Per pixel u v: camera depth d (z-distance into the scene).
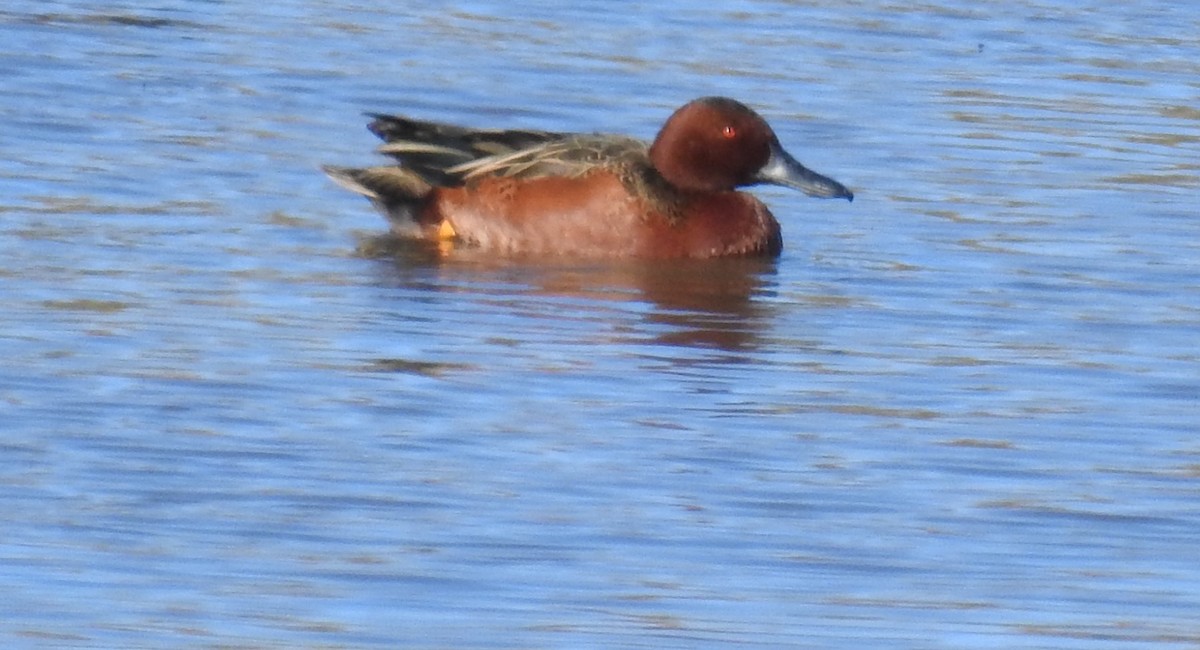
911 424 13.23
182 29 24.34
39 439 12.45
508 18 25.55
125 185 18.31
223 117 20.84
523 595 10.66
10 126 19.92
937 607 10.66
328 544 11.16
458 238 17.34
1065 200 18.89
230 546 11.11
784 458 12.59
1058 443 12.97
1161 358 14.67
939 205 18.73
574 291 16.02
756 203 17.25
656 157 17.25
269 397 13.32
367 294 15.69
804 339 14.95
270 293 15.59
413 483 12.00
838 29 25.39
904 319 15.48
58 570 10.75
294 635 10.14
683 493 12.00
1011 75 23.48
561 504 11.79
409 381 13.73
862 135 20.97
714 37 24.86
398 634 10.17
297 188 18.69
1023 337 15.11
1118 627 10.48
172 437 12.57
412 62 23.39
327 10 25.69
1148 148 20.77
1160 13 26.84
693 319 15.34
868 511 11.83
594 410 13.32
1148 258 17.16
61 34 23.66
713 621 10.44
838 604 10.68
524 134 17.75
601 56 23.89
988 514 11.84
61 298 15.20
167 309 15.07
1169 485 12.31
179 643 10.03
